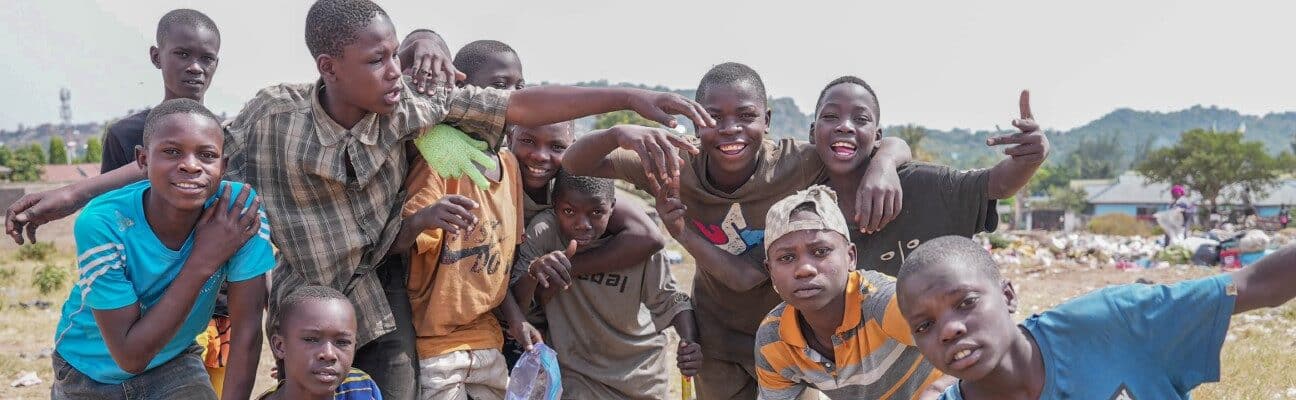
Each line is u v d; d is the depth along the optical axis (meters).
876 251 4.96
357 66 3.93
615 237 5.23
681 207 4.85
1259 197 83.81
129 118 5.28
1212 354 3.17
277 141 4.15
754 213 5.07
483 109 4.38
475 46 5.58
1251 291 3.10
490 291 4.64
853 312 4.07
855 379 4.18
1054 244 25.28
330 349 3.95
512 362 5.29
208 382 4.32
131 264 3.83
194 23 5.43
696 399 5.81
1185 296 3.14
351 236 4.23
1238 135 80.56
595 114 4.35
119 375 4.06
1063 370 3.23
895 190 4.62
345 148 4.14
